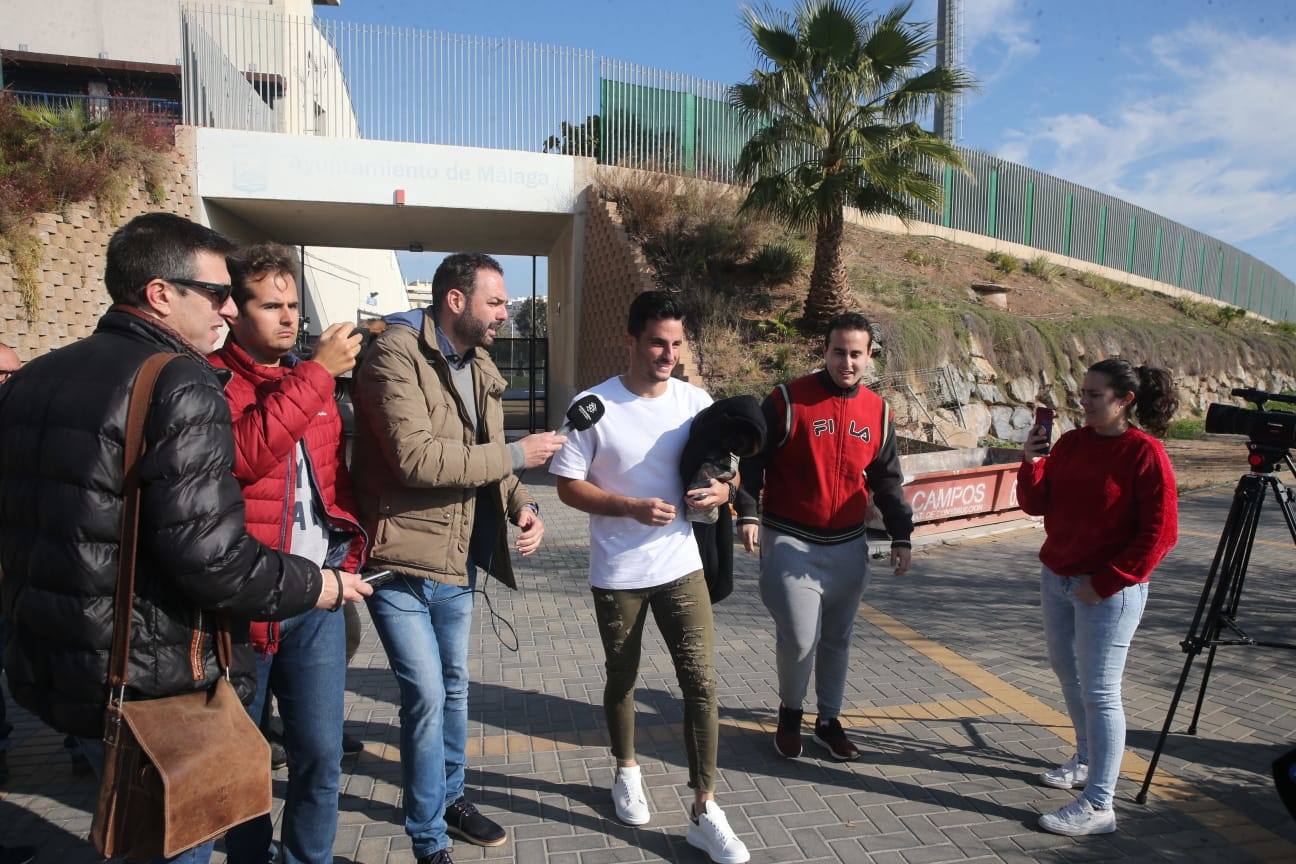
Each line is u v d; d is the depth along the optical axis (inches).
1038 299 776.3
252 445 85.6
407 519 108.3
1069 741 155.2
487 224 608.7
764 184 520.1
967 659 201.0
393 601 108.3
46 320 437.7
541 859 116.7
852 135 498.9
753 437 119.3
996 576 283.9
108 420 68.4
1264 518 392.2
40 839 121.6
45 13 806.5
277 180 518.6
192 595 70.9
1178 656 203.2
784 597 141.2
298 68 663.1
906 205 532.7
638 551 119.0
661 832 124.0
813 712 168.9
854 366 138.8
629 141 597.9
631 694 125.0
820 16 489.7
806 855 118.2
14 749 151.5
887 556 309.7
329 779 97.0
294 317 99.8
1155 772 143.7
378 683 182.4
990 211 890.7
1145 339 755.4
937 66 501.4
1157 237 1077.8
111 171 474.3
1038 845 121.0
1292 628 226.2
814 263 561.0
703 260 563.8
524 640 212.2
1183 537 346.0
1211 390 816.9
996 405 617.9
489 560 121.0
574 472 119.2
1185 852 119.4
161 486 68.6
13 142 457.7
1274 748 153.5
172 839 68.1
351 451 115.3
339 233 641.0
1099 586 120.9
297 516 96.3
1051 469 132.9
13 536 70.4
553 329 699.4
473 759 147.0
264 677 92.7
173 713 72.0
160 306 75.9
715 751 118.4
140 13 818.8
